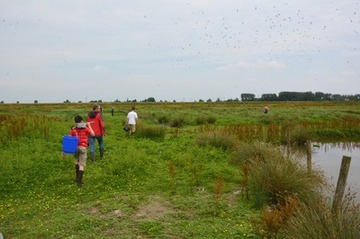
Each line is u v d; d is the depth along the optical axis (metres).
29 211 7.69
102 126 13.16
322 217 5.28
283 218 5.59
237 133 20.64
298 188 7.99
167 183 9.95
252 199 8.38
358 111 52.91
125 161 12.04
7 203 8.43
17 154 12.65
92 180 10.30
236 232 6.20
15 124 17.52
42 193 9.20
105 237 6.02
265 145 12.43
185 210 7.68
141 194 8.94
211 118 34.69
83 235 6.13
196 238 5.97
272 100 195.88
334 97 197.50
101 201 8.27
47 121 21.17
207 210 7.54
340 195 6.25
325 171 14.23
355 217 5.32
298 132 21.98
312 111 53.62
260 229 6.12
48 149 14.39
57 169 11.56
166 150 15.01
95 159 13.17
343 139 25.36
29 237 6.11
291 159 9.94
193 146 15.55
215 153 13.85
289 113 48.06
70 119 33.75
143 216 7.23
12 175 10.69
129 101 191.88
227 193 9.06
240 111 56.28
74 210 7.64
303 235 5.00
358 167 15.11
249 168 9.49
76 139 9.73
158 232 6.29
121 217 7.09
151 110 62.25
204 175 10.70
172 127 30.81
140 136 20.30
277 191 8.04
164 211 7.62
